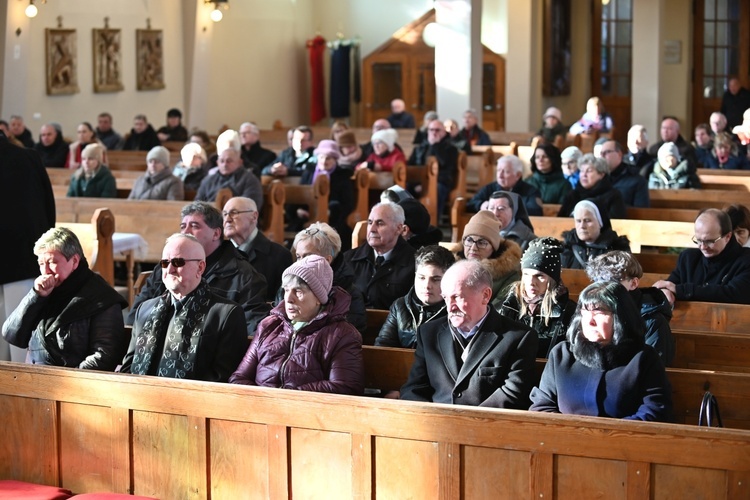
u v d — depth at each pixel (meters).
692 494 3.64
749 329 6.07
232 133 10.92
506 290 5.83
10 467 4.59
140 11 17.75
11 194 6.46
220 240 6.11
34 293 5.17
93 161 10.88
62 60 15.94
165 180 10.70
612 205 9.14
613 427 3.70
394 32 22.89
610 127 16.70
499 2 21.62
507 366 4.73
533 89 21.47
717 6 22.84
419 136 15.67
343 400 4.03
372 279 6.64
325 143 11.10
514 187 9.52
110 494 4.28
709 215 6.44
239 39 20.73
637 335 4.32
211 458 4.27
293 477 4.15
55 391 4.45
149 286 6.16
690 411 4.59
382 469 4.03
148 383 4.30
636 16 20.30
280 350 4.88
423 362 4.89
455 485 3.93
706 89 23.09
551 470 3.80
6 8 14.41
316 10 23.20
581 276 6.86
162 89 18.45
